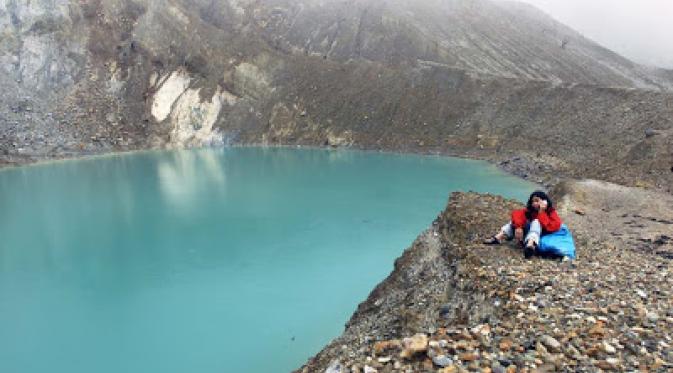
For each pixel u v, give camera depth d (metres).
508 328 7.65
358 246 31.52
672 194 28.81
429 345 6.98
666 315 7.69
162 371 18.36
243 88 88.00
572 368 6.33
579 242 13.47
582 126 58.91
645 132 48.41
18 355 19.86
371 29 121.62
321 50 121.06
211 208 41.38
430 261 17.17
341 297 23.95
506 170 55.97
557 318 7.81
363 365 6.96
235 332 20.95
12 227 36.94
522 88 71.88
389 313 15.15
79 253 31.39
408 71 83.25
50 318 22.95
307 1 136.75
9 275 28.03
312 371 14.28
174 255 30.73
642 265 10.66
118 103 85.12
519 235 12.06
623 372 6.19
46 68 84.94
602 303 8.26
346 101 82.50
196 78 88.88
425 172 56.03
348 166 61.16
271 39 107.06
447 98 76.81
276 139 82.12
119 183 51.84
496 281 10.21
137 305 23.88
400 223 36.34
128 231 35.59
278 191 47.41
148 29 93.12
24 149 68.38
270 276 26.97
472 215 17.12
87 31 91.50
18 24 87.94
